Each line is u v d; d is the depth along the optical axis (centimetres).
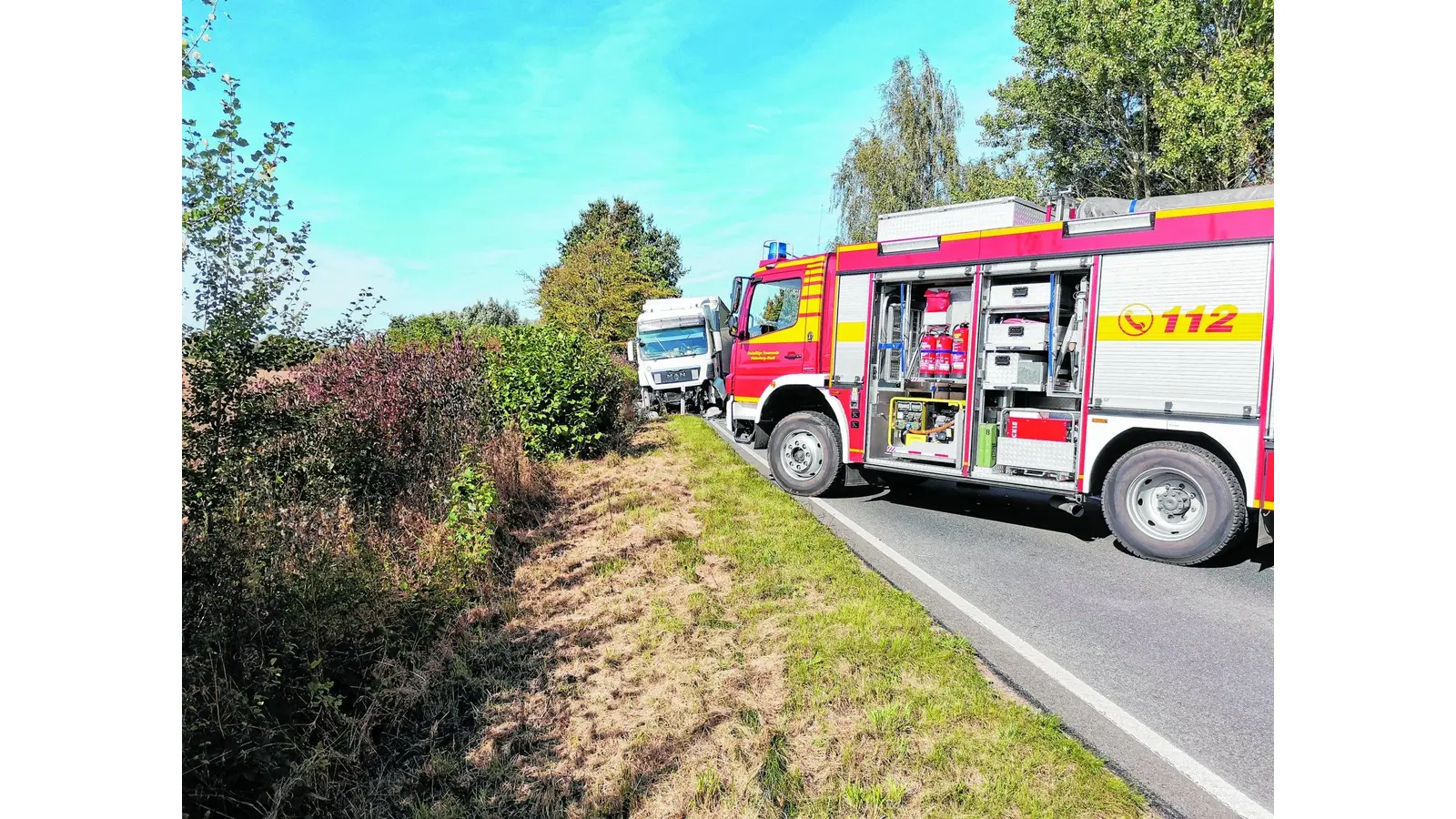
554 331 1150
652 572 549
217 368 373
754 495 806
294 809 273
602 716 353
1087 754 307
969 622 469
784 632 434
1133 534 620
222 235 384
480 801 290
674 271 5384
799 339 880
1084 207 700
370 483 603
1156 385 608
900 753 309
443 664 401
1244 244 567
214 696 280
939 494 899
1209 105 1591
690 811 282
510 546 608
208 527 351
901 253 779
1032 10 2317
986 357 721
